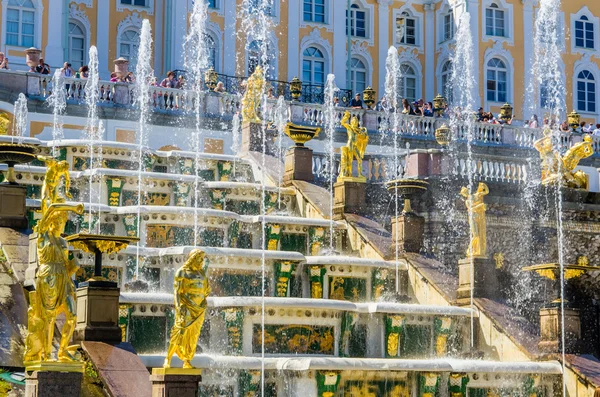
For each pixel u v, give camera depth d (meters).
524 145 66.25
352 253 38.59
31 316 23.48
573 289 40.84
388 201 41.28
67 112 56.22
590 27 88.50
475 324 33.75
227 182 40.97
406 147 63.41
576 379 31.08
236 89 75.56
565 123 69.56
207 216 36.34
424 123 64.62
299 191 42.06
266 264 33.88
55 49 70.62
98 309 26.25
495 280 34.84
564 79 86.94
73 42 74.62
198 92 58.78
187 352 23.91
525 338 32.75
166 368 23.66
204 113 58.81
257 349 30.14
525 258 43.03
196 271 24.17
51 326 23.56
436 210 42.47
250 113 49.50
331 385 27.69
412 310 32.25
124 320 29.12
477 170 44.44
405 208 37.47
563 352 31.88
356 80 84.81
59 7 70.94
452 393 29.59
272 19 80.06
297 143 43.75
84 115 56.53
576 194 44.47
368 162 44.12
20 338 25.72
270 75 79.88
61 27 71.12
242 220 37.12
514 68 85.75
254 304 29.86
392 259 36.91
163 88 58.06
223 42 77.81
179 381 23.67
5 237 29.73
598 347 39.91
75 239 26.42
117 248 26.75
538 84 86.31
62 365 22.98
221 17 77.81
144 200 39.97
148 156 44.03
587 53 88.00
